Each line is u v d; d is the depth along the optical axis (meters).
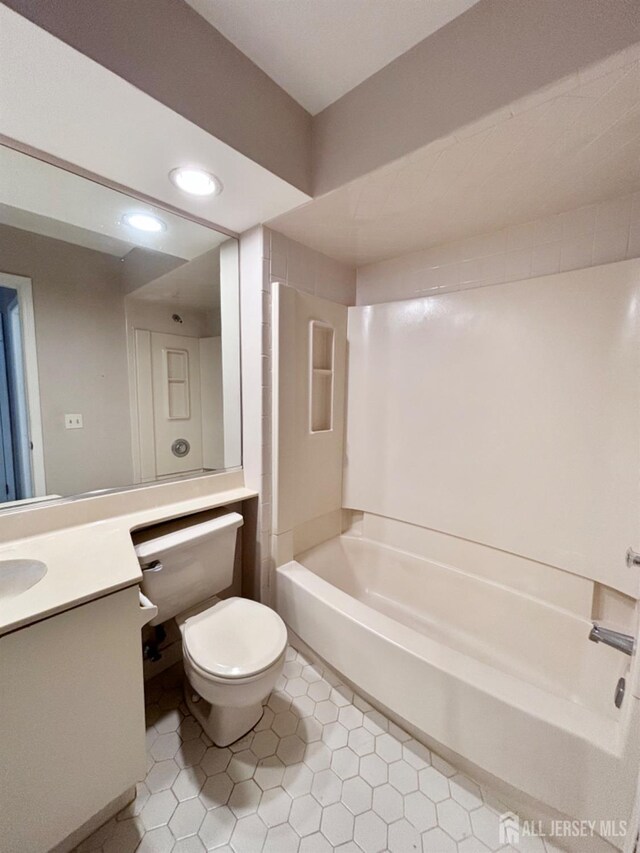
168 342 1.58
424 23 0.95
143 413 1.52
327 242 1.78
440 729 1.16
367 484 2.07
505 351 1.56
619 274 1.28
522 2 0.85
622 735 0.87
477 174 1.18
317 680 1.55
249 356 1.72
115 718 0.97
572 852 0.98
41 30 0.70
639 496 1.12
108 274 1.42
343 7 0.90
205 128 0.98
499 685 1.07
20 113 0.92
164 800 1.09
